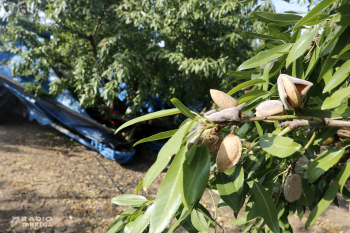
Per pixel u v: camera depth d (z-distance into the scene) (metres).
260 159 1.03
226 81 5.72
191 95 6.75
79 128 6.78
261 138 0.80
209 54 6.71
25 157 6.13
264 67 1.21
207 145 0.70
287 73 1.14
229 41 6.10
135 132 6.89
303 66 1.07
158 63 6.41
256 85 1.28
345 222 4.85
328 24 0.84
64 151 6.91
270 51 1.03
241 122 0.69
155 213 0.59
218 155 0.67
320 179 1.71
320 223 4.80
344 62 0.84
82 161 6.49
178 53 5.77
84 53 6.80
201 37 6.69
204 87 6.93
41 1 5.77
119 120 7.40
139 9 5.81
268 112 0.71
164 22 6.26
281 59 1.06
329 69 0.85
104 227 4.18
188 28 6.06
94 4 5.67
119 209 4.71
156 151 7.73
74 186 5.24
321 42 0.94
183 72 6.02
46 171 5.65
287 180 0.93
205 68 5.41
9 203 4.33
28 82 6.87
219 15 5.65
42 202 4.54
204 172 0.63
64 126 7.67
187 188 0.61
